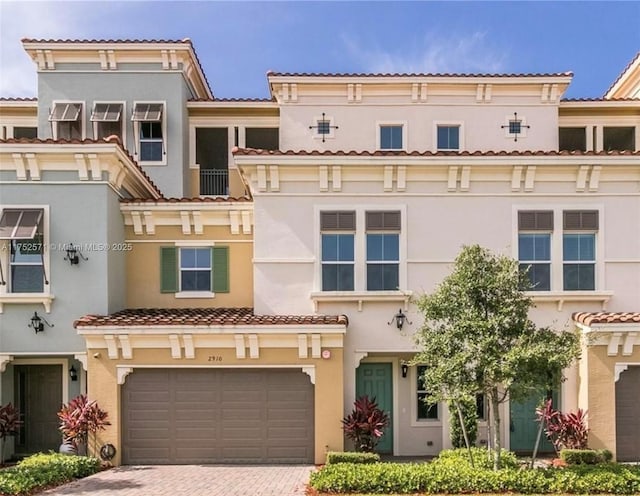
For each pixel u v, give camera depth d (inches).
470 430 508.7
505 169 534.0
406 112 721.6
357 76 709.9
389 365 571.5
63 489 403.9
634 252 537.0
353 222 538.9
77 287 526.9
